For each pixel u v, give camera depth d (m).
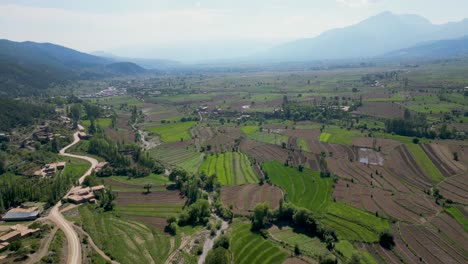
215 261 123.31
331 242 141.88
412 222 157.38
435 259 132.00
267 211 159.75
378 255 135.00
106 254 132.75
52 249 129.62
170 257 135.38
